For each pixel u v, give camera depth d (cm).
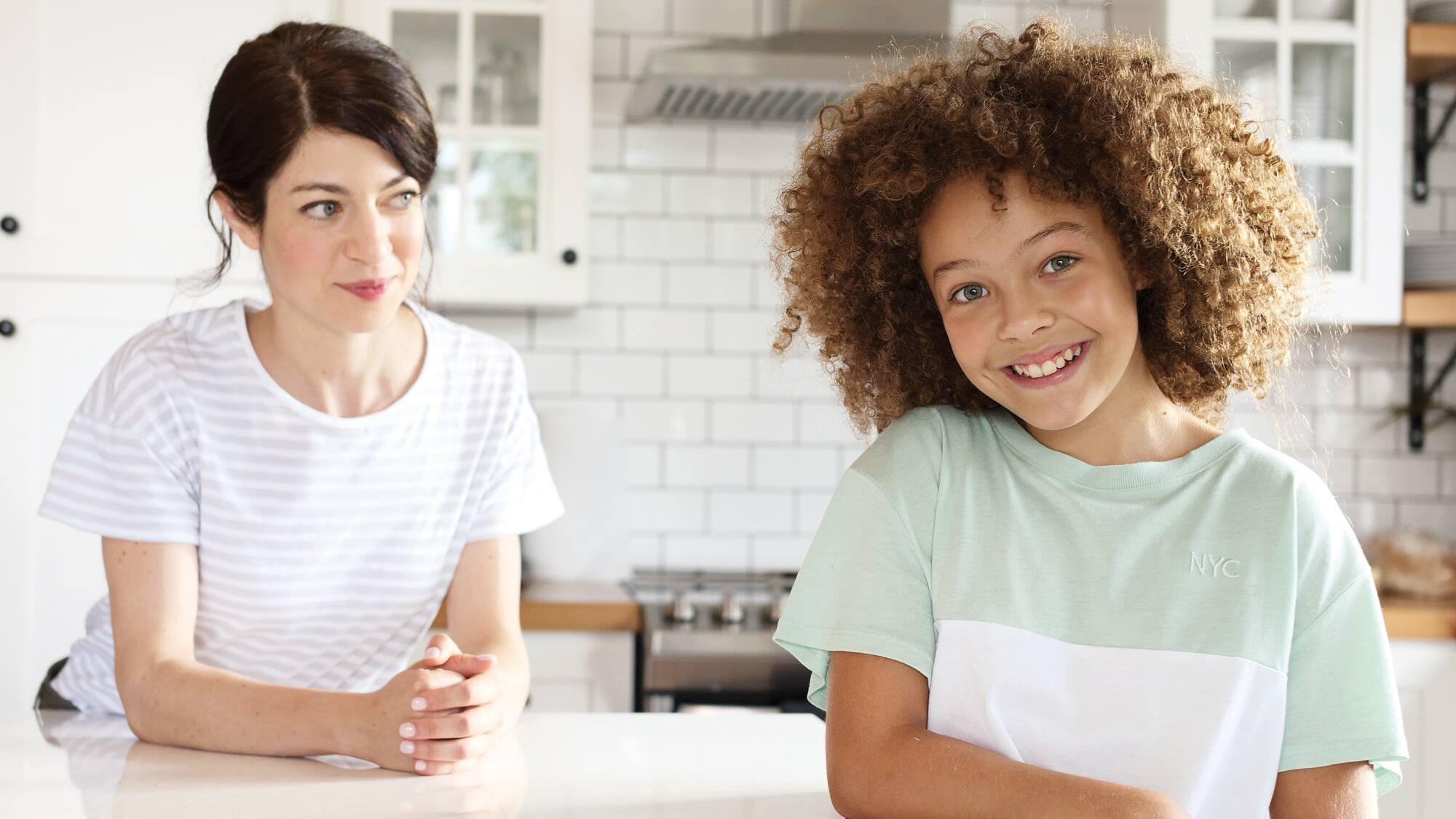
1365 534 306
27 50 255
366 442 134
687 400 308
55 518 127
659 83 266
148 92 259
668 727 126
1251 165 111
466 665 113
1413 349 309
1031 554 98
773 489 309
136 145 259
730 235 308
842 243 115
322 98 117
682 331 308
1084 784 83
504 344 147
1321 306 237
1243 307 109
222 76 125
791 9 273
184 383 130
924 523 100
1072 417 99
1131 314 101
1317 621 95
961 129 100
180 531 129
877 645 95
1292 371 292
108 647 142
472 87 277
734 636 246
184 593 129
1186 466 101
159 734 118
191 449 130
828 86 265
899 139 104
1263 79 279
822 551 101
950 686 95
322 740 111
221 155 123
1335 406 310
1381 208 280
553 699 254
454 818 90
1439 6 287
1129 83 103
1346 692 94
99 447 128
